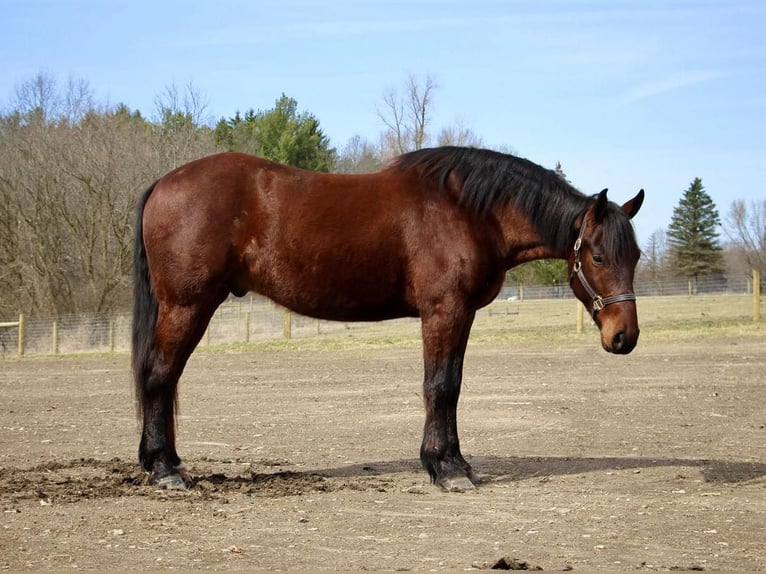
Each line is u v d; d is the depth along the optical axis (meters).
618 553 5.33
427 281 7.34
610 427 11.18
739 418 11.85
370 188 7.55
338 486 7.50
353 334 34.47
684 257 73.44
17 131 39.31
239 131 57.91
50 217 37.72
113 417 12.95
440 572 4.94
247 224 7.45
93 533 5.84
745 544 5.53
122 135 39.78
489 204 7.41
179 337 7.45
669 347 23.39
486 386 15.91
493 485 7.53
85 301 38.16
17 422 12.38
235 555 5.30
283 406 13.91
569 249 7.49
